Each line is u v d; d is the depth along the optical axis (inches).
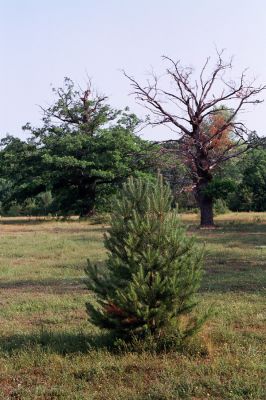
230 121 1251.2
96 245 786.2
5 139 1569.9
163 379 234.1
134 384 230.5
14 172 1568.7
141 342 271.3
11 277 535.2
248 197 1701.5
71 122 1642.5
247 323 330.0
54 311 381.7
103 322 275.1
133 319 270.5
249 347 273.4
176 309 272.8
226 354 266.8
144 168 1537.9
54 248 762.8
